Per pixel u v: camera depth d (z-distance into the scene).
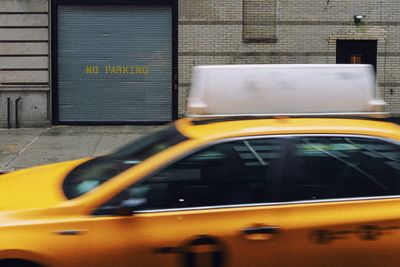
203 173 3.57
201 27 14.56
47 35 14.47
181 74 14.71
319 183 3.59
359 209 3.52
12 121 14.54
